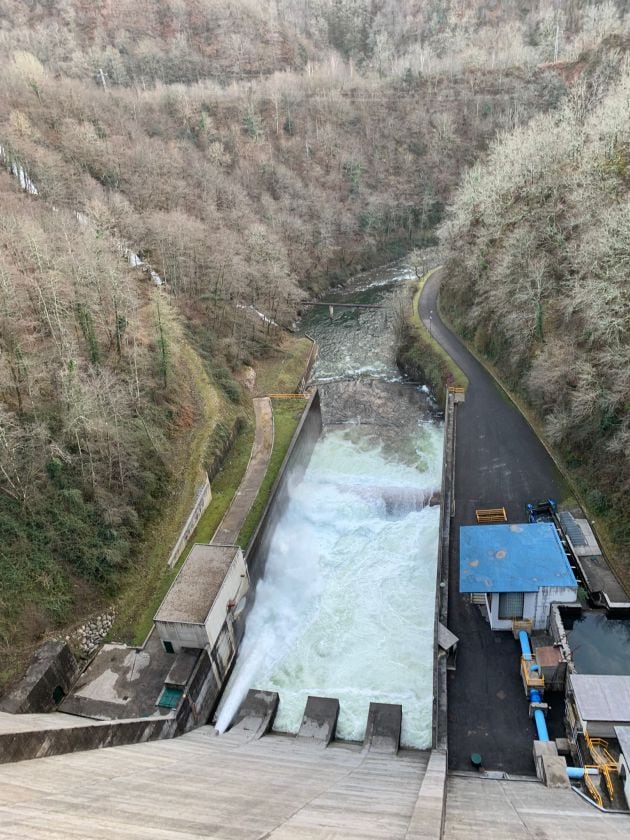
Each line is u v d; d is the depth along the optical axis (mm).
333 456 68500
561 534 45188
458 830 20594
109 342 63156
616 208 57594
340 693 40219
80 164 110875
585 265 57375
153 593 45469
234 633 43594
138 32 186875
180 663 38219
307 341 98250
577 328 58375
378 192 151500
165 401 63312
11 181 94812
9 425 45125
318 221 132625
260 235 98562
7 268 55938
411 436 70375
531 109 152375
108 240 75625
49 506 44438
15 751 26594
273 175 140750
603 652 36500
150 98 151625
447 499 51250
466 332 83312
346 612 46562
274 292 96562
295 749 34438
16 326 53906
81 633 41656
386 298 113625
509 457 56406
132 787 23469
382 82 178500
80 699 37688
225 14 194750
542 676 34375
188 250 87000
